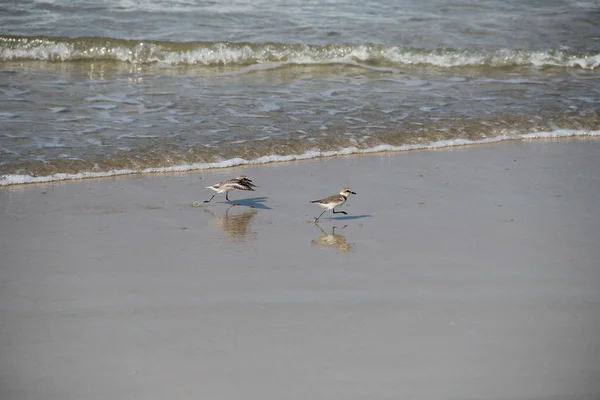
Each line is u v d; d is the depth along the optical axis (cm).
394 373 938
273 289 1161
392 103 2219
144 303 1109
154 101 2159
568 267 1259
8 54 2555
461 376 935
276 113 2084
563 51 2758
